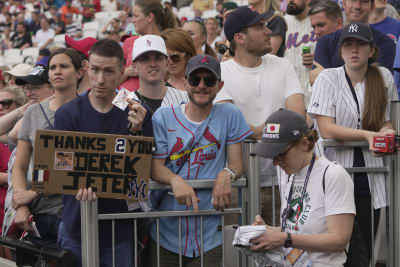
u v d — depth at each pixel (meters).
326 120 5.30
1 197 6.99
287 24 8.52
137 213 4.54
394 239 5.18
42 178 4.35
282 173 4.30
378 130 5.23
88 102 4.62
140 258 4.89
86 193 4.35
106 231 4.57
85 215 4.42
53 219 5.17
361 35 5.15
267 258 4.15
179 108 4.77
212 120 4.73
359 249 4.18
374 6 7.05
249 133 4.81
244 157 4.87
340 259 4.10
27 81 6.25
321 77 5.38
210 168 4.72
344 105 5.29
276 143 3.95
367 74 5.29
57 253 4.55
